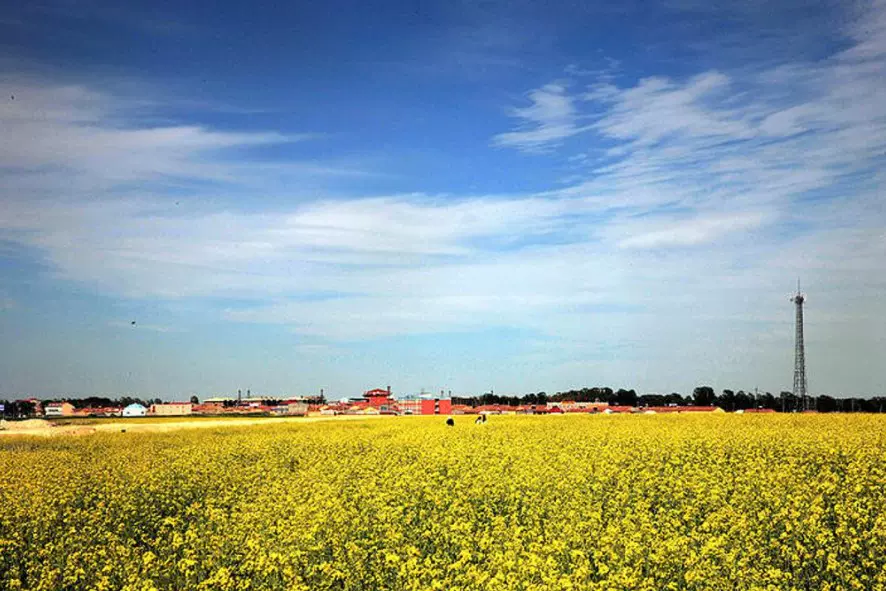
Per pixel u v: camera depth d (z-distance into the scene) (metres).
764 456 28.30
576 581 12.93
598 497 20.73
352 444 36.12
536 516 18.27
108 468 27.86
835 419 51.84
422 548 16.31
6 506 20.70
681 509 19.16
